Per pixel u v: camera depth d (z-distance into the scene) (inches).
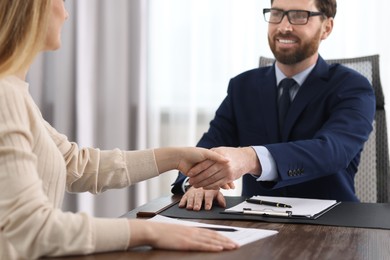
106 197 123.3
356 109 71.9
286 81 76.2
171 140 121.2
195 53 118.4
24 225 36.3
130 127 122.5
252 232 45.9
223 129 81.4
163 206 59.1
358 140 69.4
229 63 116.7
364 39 109.7
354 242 43.8
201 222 51.4
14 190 36.8
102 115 121.6
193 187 63.2
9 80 41.6
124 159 55.4
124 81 119.9
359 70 81.8
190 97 118.8
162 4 119.3
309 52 74.7
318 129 74.0
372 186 78.0
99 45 120.6
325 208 56.2
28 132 39.4
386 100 108.5
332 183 71.8
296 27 74.1
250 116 78.5
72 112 122.0
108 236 38.3
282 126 75.4
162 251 39.4
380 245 43.0
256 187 75.5
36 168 41.4
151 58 121.1
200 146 78.4
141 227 39.6
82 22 119.7
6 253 39.7
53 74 122.1
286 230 47.6
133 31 120.4
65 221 37.3
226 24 116.6
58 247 36.7
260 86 78.3
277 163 61.6
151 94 121.4
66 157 53.5
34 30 41.4
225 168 57.6
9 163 37.3
